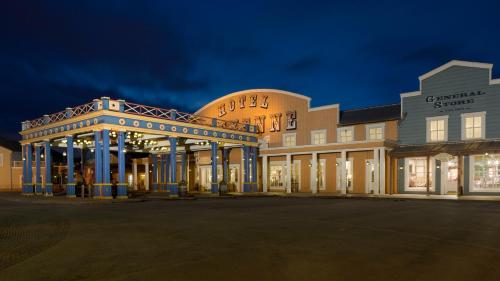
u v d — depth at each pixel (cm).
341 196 2809
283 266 651
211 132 3111
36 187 3238
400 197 2634
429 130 2962
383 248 806
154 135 2869
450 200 2348
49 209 1772
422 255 741
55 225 1186
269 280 568
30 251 781
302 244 849
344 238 928
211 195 3069
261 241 887
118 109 2416
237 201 2362
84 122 2498
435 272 617
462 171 2745
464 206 1911
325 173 3397
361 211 1641
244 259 702
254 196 2998
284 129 3731
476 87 2773
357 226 1147
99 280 568
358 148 2995
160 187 4094
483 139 2702
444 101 2909
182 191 2870
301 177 3562
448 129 2877
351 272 613
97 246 830
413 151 2866
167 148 3741
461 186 2667
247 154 3544
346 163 3266
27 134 3209
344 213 1552
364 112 3431
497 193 2609
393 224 1195
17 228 1122
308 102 3597
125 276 588
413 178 2998
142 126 2538
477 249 801
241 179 3881
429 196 2650
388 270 627
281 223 1220
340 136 3388
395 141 3061
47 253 758
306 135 3581
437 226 1149
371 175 3112
